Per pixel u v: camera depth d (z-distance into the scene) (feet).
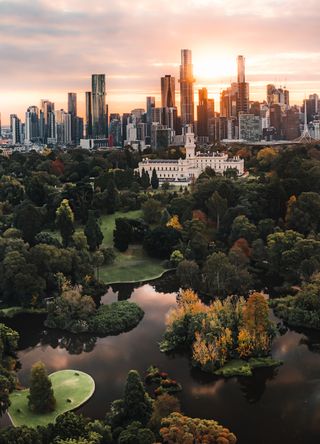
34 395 590.96
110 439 512.63
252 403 615.98
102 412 594.24
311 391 639.35
